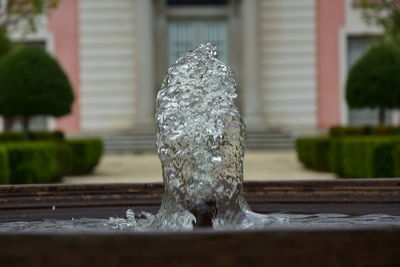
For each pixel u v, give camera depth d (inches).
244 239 112.6
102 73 1133.1
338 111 1123.9
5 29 812.0
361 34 1120.2
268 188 245.8
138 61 1098.7
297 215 220.8
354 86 724.7
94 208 238.5
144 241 111.7
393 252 114.4
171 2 1144.8
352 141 541.0
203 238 112.2
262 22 1129.4
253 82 1078.4
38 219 220.8
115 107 1132.5
